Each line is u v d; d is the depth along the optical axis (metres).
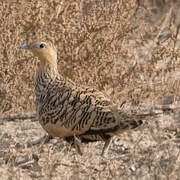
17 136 17.69
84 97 15.04
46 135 17.05
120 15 20.00
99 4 19.97
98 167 14.61
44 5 19.48
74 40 19.78
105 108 14.67
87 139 15.46
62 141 16.52
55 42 19.72
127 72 20.19
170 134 16.95
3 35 19.30
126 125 14.23
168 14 20.69
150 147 15.59
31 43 16.94
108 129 14.53
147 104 20.03
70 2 19.75
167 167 13.67
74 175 13.65
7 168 14.63
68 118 15.04
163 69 20.47
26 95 19.83
